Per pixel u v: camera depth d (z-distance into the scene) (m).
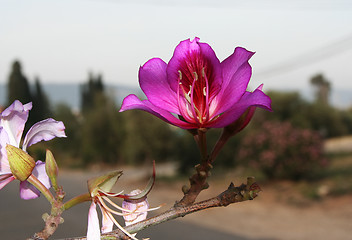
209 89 1.16
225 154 21.17
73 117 38.97
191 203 1.06
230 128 1.15
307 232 11.09
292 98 27.42
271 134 17.36
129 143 26.80
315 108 33.53
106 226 1.03
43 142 1.07
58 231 10.23
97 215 0.99
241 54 1.14
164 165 27.61
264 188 16.73
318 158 17.12
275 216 13.07
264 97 1.04
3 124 1.02
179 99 1.18
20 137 1.03
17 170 0.97
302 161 17.00
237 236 10.83
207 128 1.14
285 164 17.12
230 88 1.12
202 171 1.09
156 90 1.18
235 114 1.06
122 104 1.12
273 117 25.62
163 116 1.14
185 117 1.17
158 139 25.73
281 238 10.66
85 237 1.00
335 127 39.19
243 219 12.86
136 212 1.02
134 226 1.02
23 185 1.07
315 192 15.08
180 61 1.19
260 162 17.33
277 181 17.41
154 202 16.50
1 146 1.01
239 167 20.81
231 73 1.15
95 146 35.19
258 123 22.08
